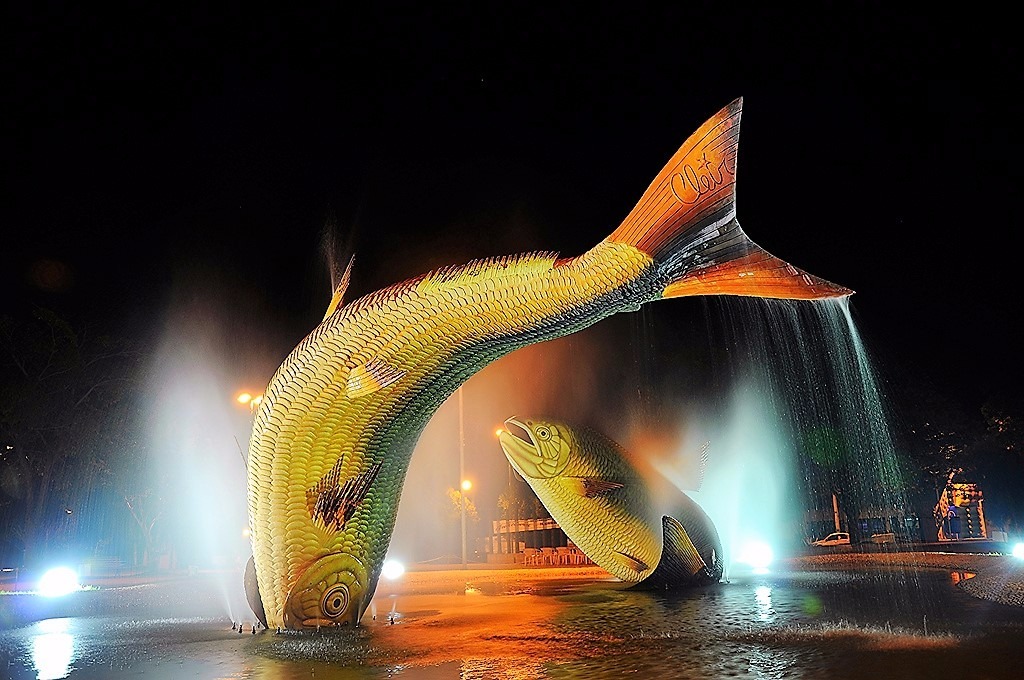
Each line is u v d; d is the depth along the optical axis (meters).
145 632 8.85
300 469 7.84
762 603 9.90
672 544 11.85
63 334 30.81
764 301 9.75
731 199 6.27
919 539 38.28
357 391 7.71
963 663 5.71
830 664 5.75
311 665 6.23
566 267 7.06
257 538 8.05
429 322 7.51
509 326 7.31
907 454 37.09
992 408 36.88
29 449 31.23
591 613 9.20
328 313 7.86
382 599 11.66
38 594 16.64
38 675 6.25
